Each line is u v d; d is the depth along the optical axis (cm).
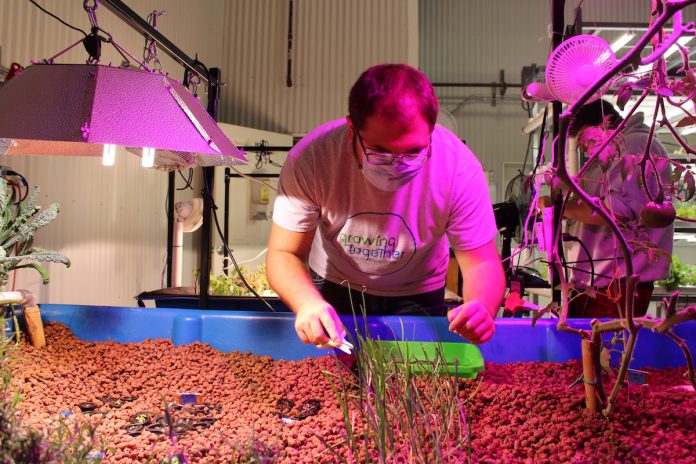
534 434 119
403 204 157
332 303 187
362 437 119
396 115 120
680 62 323
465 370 154
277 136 602
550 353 189
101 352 189
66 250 335
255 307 305
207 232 235
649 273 222
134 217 434
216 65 641
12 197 221
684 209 450
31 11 292
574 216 214
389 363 136
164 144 125
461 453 111
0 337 159
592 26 281
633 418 128
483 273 155
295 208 159
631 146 210
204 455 115
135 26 169
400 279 183
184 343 195
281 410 146
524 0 804
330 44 662
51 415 139
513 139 796
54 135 118
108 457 111
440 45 804
